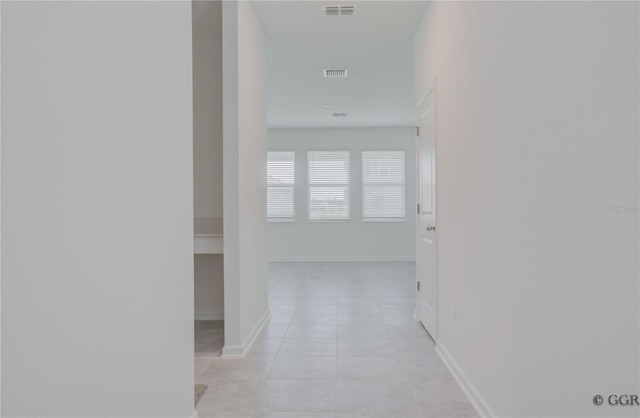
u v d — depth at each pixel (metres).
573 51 1.25
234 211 3.02
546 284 1.43
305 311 4.37
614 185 1.08
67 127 1.03
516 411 1.68
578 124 1.23
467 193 2.33
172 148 1.73
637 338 1.01
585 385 1.21
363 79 5.36
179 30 1.82
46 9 0.96
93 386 1.13
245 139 3.22
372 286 5.81
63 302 1.01
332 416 2.10
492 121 1.93
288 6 3.40
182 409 1.83
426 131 3.50
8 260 0.84
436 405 2.21
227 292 3.03
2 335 0.83
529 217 1.55
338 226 8.68
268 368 2.76
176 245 1.77
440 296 3.01
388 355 2.99
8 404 0.84
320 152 8.70
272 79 5.34
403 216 8.65
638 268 1.00
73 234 1.04
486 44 2.01
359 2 3.30
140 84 1.43
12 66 0.86
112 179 1.24
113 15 1.25
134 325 1.37
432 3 3.20
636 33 1.00
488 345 1.99
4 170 0.83
